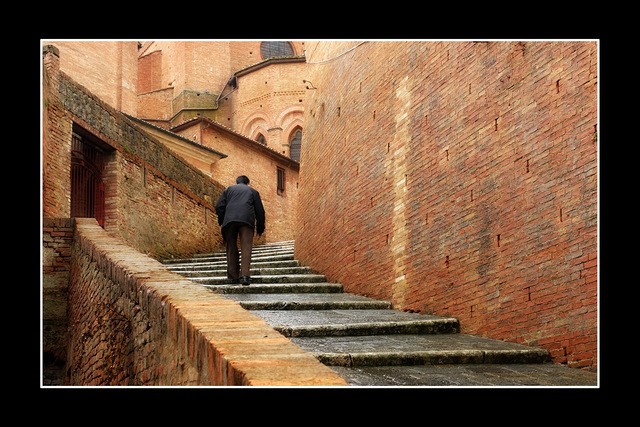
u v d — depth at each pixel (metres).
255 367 3.45
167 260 16.72
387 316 8.56
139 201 16.03
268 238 32.88
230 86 47.66
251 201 11.08
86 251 10.35
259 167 33.19
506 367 6.19
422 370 5.96
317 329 7.42
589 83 6.32
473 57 8.27
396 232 9.91
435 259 8.76
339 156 12.80
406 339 7.32
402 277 9.55
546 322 6.62
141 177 16.23
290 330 7.33
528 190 7.07
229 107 46.88
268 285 10.88
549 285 6.64
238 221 10.79
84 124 13.95
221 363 3.71
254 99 45.47
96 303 9.20
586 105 6.34
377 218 10.63
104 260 8.84
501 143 7.59
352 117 12.21
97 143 14.72
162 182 17.39
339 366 6.05
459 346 6.79
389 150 10.44
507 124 7.51
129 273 7.33
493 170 7.70
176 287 6.28
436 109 9.07
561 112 6.68
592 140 6.24
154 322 6.05
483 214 7.81
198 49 46.81
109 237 10.53
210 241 20.19
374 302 9.62
